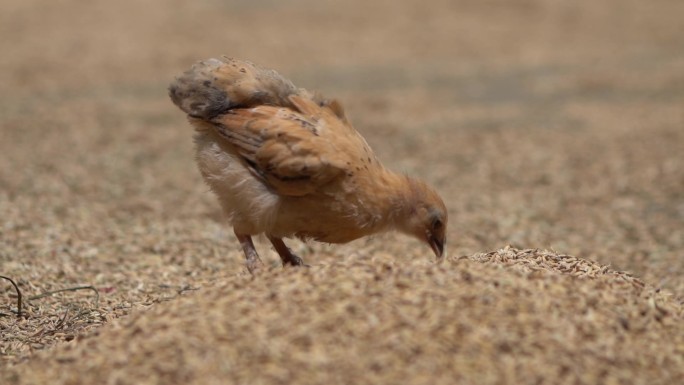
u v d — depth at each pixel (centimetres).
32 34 4172
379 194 1146
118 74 3553
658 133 2767
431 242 1207
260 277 990
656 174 2359
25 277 1358
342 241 1186
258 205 1144
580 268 1086
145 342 880
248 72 1173
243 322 880
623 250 1762
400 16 4884
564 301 936
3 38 4056
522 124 2931
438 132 2823
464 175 2375
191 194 2095
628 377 829
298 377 795
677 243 1809
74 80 3428
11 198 1928
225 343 850
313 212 1140
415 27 4641
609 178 2344
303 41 4250
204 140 1184
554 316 898
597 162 2494
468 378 795
